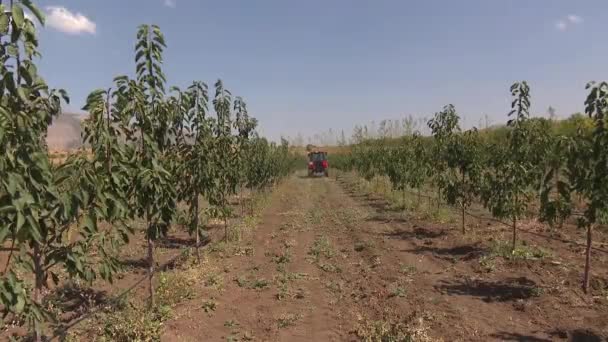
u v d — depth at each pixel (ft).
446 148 41.24
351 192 89.97
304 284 28.07
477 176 38.47
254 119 48.85
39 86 11.81
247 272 30.78
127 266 31.07
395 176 59.57
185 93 26.94
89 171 13.75
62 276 27.30
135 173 19.49
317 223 51.34
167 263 30.42
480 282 26.68
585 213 22.54
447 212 51.08
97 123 16.80
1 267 27.14
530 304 22.63
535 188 28.07
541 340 18.90
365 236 42.16
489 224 43.98
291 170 138.00
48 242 13.64
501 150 33.06
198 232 33.65
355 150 117.60
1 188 10.37
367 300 24.72
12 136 10.80
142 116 19.61
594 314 21.07
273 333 20.57
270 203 71.00
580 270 27.48
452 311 22.36
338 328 21.16
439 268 30.55
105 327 19.49
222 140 36.11
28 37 11.22
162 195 21.59
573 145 22.06
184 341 19.16
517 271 28.17
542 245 34.40
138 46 21.07
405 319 21.48
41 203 11.75
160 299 23.40
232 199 71.00
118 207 15.33
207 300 24.18
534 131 30.68
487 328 20.22
